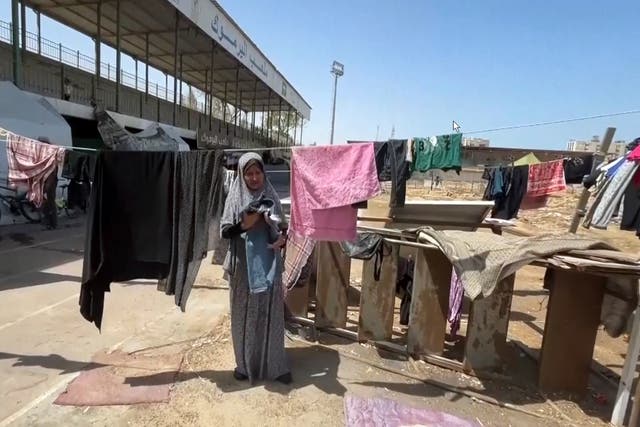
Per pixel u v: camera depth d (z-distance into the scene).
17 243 8.08
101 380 3.31
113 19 17.42
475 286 3.17
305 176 3.12
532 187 5.52
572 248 3.25
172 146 15.74
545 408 3.26
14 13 11.30
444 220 6.39
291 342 4.20
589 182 4.36
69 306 4.93
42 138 9.61
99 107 13.80
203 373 3.48
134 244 3.39
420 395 3.34
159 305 5.11
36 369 3.46
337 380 3.49
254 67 25.61
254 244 3.11
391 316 4.12
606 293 3.40
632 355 2.99
